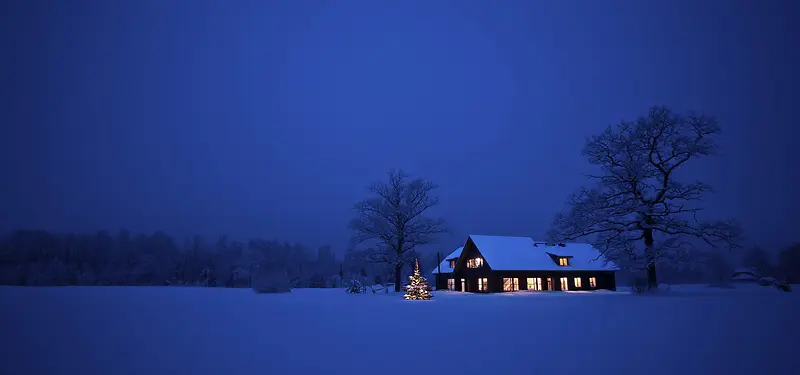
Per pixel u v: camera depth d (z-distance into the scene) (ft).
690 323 43.39
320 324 47.24
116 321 50.19
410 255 149.28
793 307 59.26
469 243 161.38
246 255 289.94
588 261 159.12
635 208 105.29
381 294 134.51
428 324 46.29
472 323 46.85
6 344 34.12
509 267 146.92
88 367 26.09
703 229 100.27
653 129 108.88
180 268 273.13
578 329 40.32
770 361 25.79
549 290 150.30
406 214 149.69
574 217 113.09
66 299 87.35
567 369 24.39
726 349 29.48
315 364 26.35
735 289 119.44
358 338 36.45
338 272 298.97
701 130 104.63
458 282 165.58
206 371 24.88
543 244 164.25
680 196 104.58
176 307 70.74
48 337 37.78
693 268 103.55
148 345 33.40
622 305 68.23
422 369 24.82
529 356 27.96
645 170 106.22
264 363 26.73
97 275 239.91
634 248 107.04
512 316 54.24
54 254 248.73
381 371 24.48
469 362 26.43
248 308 70.03
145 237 278.05
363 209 152.56
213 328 43.88
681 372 23.40
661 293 97.71
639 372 23.53
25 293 108.88
